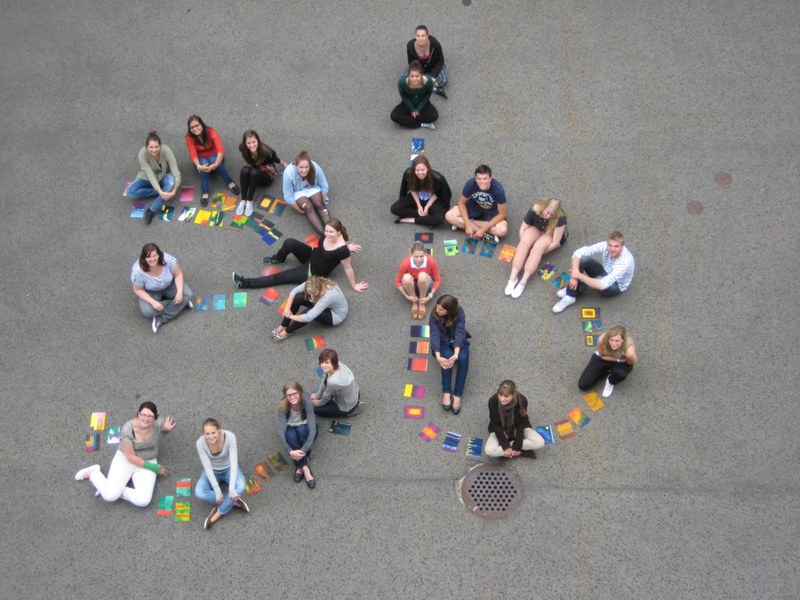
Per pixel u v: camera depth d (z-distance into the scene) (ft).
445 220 31.55
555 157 33.30
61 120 35.60
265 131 34.68
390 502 25.61
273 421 27.37
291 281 30.17
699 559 24.25
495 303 29.60
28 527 25.58
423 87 32.91
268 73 36.70
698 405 27.02
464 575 24.26
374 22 38.14
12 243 31.99
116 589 24.44
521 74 35.88
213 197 33.01
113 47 37.99
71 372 28.63
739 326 28.63
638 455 26.14
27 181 33.76
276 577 24.47
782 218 31.24
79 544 25.25
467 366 26.94
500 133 34.12
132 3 39.63
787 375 27.50
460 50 36.78
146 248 27.68
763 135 33.53
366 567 24.52
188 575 24.62
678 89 35.09
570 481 25.76
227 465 25.20
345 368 25.70
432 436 26.81
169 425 27.12
